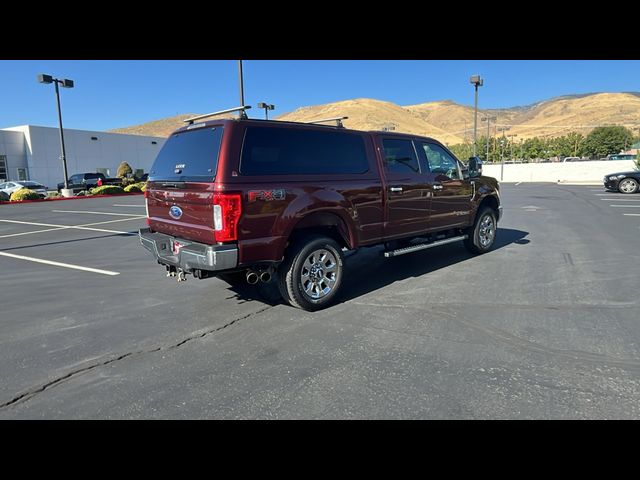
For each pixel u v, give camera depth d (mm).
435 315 4559
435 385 3131
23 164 39688
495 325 4242
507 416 2740
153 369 3484
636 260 6941
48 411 2908
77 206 20375
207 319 4609
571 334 3984
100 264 7488
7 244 9836
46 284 6156
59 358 3711
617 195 19219
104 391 3152
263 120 4523
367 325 4328
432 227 6387
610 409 2791
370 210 5383
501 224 11219
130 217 15148
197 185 4336
